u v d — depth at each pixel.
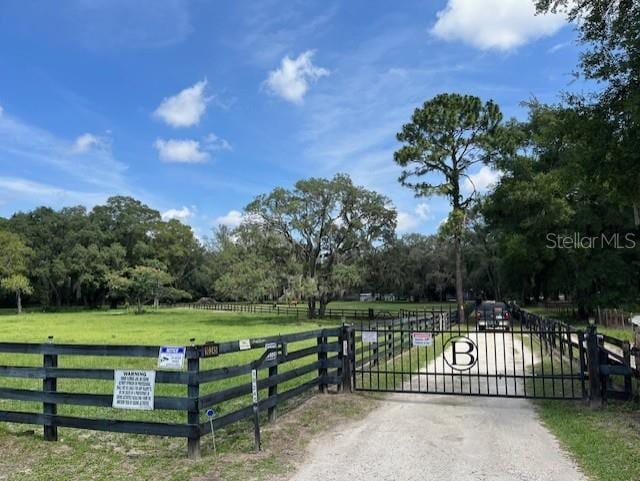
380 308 64.00
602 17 9.41
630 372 8.61
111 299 80.12
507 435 7.21
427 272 83.75
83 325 39.00
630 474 5.48
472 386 11.19
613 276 32.38
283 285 45.03
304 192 44.44
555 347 15.73
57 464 6.05
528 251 33.78
